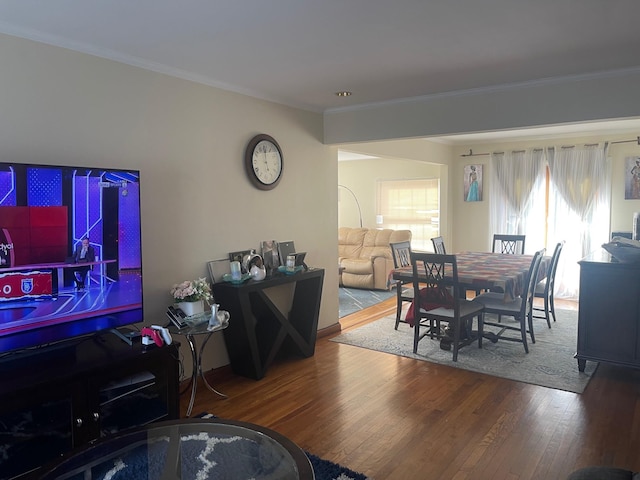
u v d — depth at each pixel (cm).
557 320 561
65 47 281
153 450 206
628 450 268
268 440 206
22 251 238
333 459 262
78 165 290
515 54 312
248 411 322
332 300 512
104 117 303
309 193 478
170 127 344
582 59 323
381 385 367
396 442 280
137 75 321
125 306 284
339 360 425
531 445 275
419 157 690
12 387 213
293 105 452
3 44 256
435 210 848
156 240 338
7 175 232
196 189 365
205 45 289
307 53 306
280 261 436
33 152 270
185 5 230
